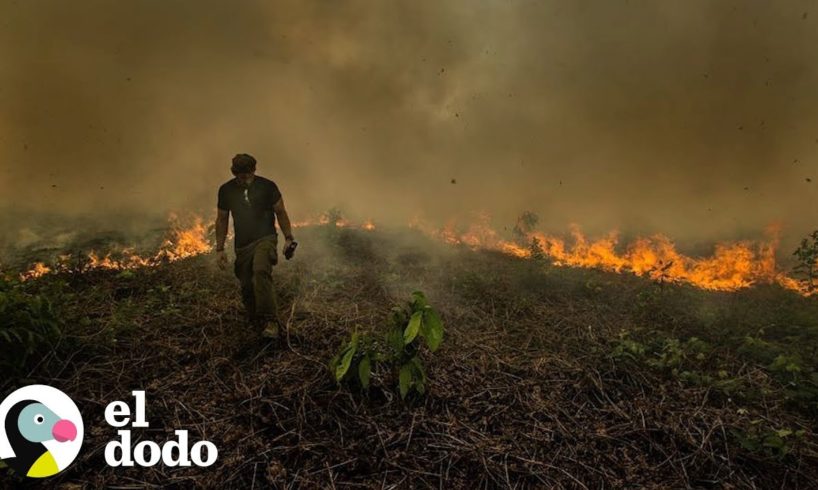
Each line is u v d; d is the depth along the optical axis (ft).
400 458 9.64
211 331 14.24
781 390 12.51
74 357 12.26
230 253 22.06
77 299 15.79
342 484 8.95
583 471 9.58
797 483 9.42
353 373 11.48
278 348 13.34
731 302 19.06
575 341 15.01
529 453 9.99
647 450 10.24
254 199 13.89
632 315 17.35
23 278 18.39
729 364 13.91
